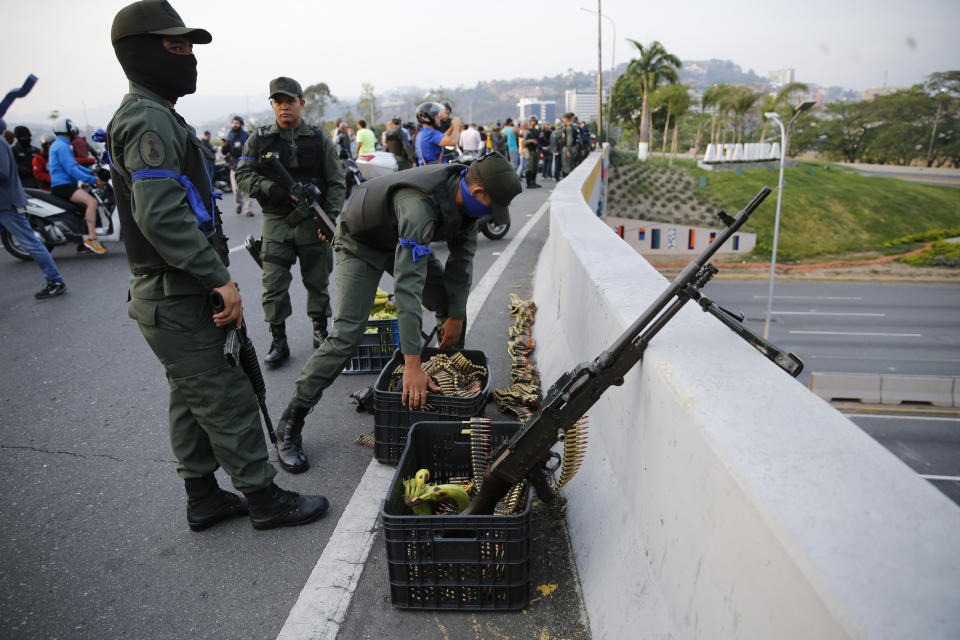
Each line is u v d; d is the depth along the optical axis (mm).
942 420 22438
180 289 2252
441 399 2895
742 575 1169
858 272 55656
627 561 1916
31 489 2965
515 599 2121
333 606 2191
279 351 4473
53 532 2637
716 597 1294
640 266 3047
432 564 2104
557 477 2709
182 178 2178
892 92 112500
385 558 2447
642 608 1726
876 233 65625
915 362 31500
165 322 2268
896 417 22938
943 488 18078
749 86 75375
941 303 44500
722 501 1257
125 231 2256
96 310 5922
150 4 2119
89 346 4961
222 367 2391
